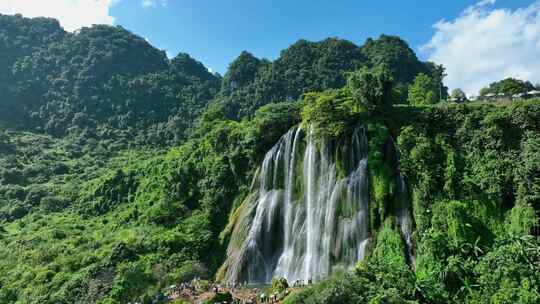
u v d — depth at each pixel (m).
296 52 130.12
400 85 93.12
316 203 50.72
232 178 60.84
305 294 32.44
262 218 53.22
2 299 51.47
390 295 30.84
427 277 34.50
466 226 38.75
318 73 119.00
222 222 58.03
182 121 126.69
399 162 46.41
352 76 53.47
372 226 45.28
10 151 107.88
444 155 44.97
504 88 66.19
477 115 46.16
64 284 49.66
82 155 113.56
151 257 52.72
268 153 57.97
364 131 50.22
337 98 52.91
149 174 76.06
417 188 43.78
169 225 60.09
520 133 42.56
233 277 49.41
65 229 69.19
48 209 81.56
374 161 47.28
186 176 65.88
